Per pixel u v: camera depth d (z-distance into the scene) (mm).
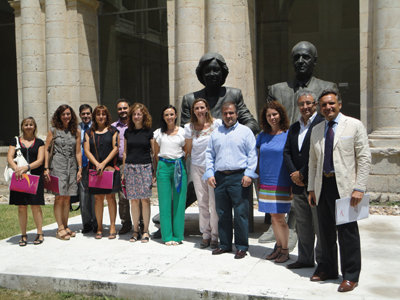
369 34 11703
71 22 14734
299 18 14328
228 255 6535
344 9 13938
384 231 7910
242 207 6379
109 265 6164
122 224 8242
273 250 6641
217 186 6492
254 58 13461
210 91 7695
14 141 7383
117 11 15453
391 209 10297
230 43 12383
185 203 7559
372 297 4715
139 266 6078
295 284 5234
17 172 7188
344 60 14000
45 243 7531
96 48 15555
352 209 4875
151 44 15172
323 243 5324
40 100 15148
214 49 12297
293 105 7707
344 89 14055
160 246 7156
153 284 5238
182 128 7238
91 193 7586
